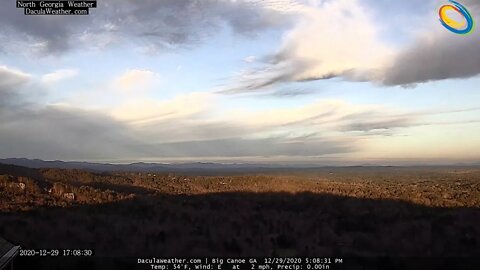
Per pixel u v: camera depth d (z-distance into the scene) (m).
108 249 16.47
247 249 16.91
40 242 16.45
